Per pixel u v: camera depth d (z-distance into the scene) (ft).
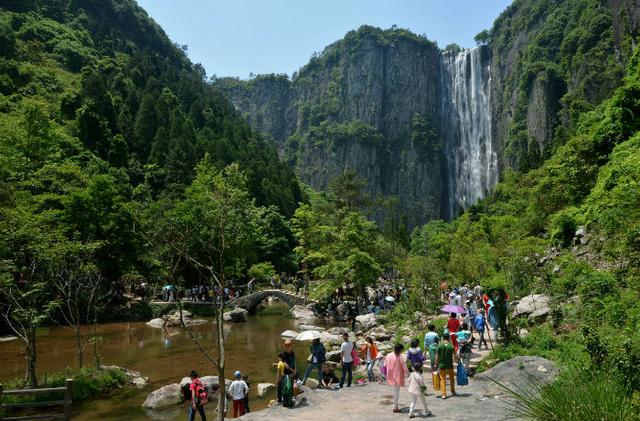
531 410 21.88
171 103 314.76
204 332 108.68
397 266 139.54
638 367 25.85
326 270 124.06
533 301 66.54
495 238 151.84
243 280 181.37
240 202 54.03
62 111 242.58
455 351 49.80
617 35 277.44
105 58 356.38
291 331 103.81
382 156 536.83
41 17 380.37
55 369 70.49
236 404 46.06
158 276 128.16
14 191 100.68
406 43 572.10
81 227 119.34
